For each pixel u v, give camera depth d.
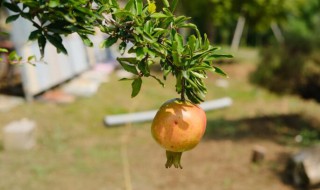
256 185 6.82
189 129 1.28
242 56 20.12
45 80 11.21
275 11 15.69
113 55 16.95
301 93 9.29
